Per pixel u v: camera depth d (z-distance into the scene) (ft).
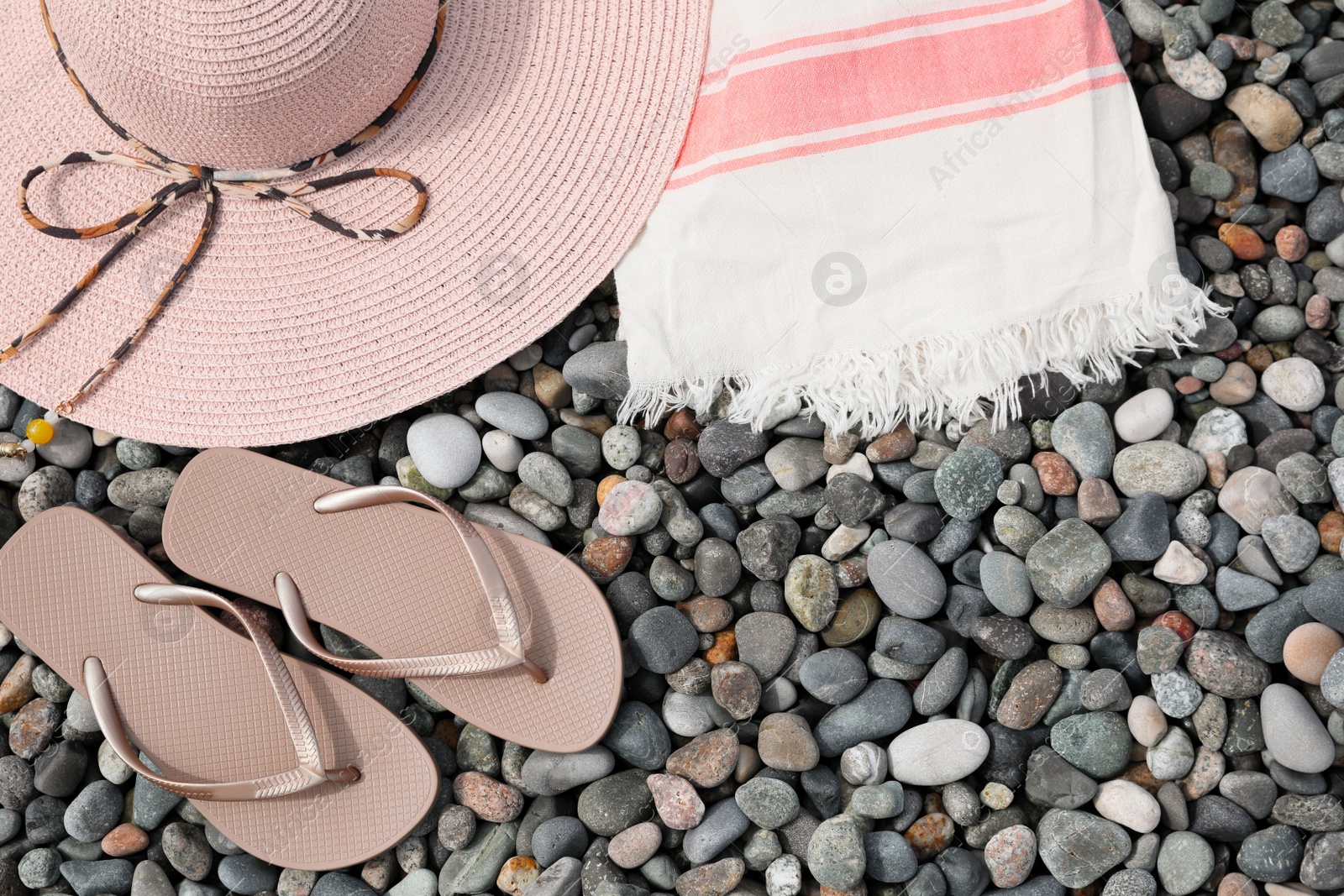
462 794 3.28
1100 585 3.33
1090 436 3.46
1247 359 3.62
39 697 3.42
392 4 3.07
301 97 3.04
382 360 3.42
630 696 3.40
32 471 3.60
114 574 3.38
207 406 3.38
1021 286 3.41
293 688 3.06
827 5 3.45
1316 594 3.17
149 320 3.33
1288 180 3.68
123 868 3.27
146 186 3.34
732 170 3.44
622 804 3.20
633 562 3.56
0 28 3.41
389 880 3.23
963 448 3.45
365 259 3.41
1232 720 3.21
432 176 3.45
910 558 3.38
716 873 3.11
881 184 3.43
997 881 3.10
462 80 3.47
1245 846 3.10
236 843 3.17
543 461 3.53
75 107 3.34
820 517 3.52
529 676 3.27
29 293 3.35
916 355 3.45
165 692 3.29
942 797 3.25
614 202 3.51
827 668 3.31
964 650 3.40
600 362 3.50
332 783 3.19
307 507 3.43
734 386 3.63
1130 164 3.42
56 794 3.32
